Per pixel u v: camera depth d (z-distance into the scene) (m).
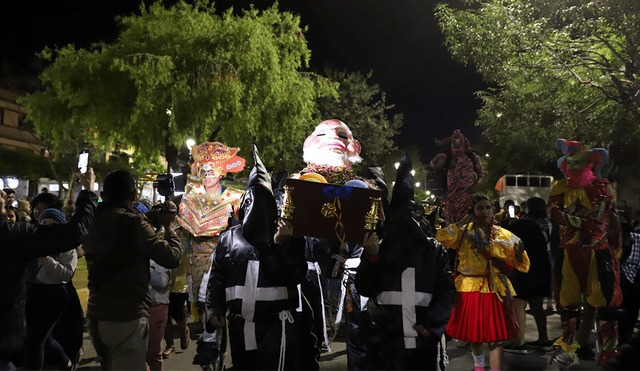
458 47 15.53
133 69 19.50
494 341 5.14
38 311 5.14
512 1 15.15
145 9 22.30
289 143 24.53
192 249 7.05
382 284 3.76
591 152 5.86
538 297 7.17
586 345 6.54
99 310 3.90
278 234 3.60
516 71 15.68
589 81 15.87
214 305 3.74
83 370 6.20
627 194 20.56
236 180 23.83
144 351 4.00
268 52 21.73
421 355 3.75
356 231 3.59
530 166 36.09
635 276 6.08
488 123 20.05
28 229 3.38
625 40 15.95
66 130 23.31
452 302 3.82
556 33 15.35
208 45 20.86
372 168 4.81
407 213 3.82
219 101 20.56
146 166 21.89
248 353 3.70
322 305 4.12
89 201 3.62
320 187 3.57
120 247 3.93
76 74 20.39
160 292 5.32
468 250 5.30
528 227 7.02
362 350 4.10
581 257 5.72
